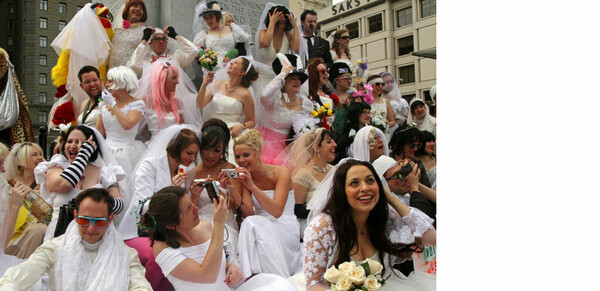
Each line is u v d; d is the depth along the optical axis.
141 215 3.02
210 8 6.12
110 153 3.88
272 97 5.36
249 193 3.81
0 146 3.77
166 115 4.68
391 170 3.76
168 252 2.82
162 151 3.79
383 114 6.62
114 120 4.26
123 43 5.77
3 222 3.42
